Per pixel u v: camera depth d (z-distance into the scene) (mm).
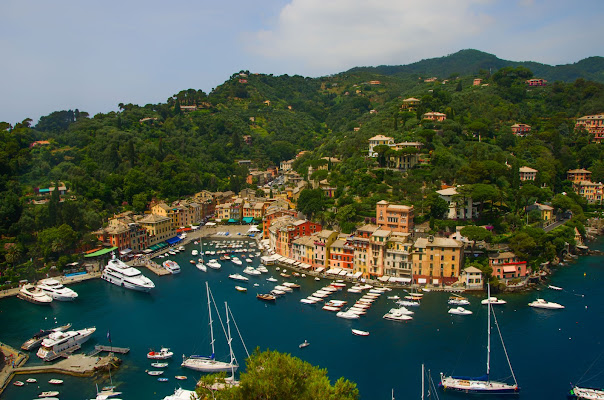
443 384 129500
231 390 83312
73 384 135250
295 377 85000
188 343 159750
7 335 169250
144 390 130875
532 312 179750
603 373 136000
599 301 189625
